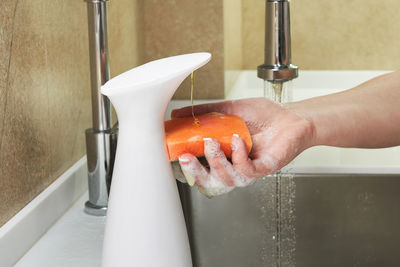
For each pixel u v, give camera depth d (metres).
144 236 0.35
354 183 0.62
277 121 0.49
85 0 0.51
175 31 0.99
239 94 1.06
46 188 0.53
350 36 1.23
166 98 0.35
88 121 0.69
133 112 0.34
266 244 0.61
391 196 0.62
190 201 0.60
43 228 0.50
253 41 1.25
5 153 0.44
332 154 0.77
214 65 1.00
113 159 0.54
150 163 0.35
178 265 0.36
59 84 0.57
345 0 1.21
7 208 0.44
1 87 0.43
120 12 0.84
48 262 0.44
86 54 0.68
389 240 0.63
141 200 0.35
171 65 0.36
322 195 0.63
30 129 0.49
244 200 0.60
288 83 0.59
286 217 0.62
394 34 1.22
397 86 0.58
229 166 0.39
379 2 1.20
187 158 0.37
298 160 0.73
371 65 1.24
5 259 0.42
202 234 0.61
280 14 0.56
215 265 0.61
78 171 0.60
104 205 0.54
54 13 0.56
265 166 0.42
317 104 0.55
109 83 0.35
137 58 0.96
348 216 0.63
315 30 1.23
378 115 0.55
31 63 0.49
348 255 0.63
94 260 0.44
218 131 0.39
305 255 0.62
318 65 1.25
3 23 0.43
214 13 0.98
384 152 0.79
